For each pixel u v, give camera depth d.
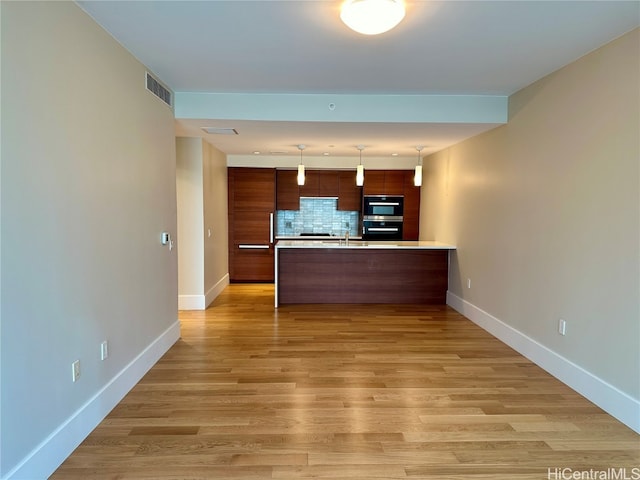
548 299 3.24
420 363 3.41
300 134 4.68
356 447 2.19
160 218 3.45
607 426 2.42
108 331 2.52
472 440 2.27
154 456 2.09
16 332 1.70
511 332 3.82
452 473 1.99
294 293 5.64
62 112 2.02
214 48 2.74
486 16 2.26
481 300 4.52
